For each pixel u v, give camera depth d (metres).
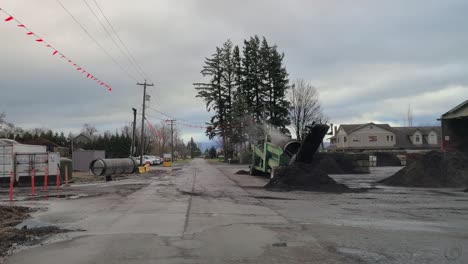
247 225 9.47
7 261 6.48
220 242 7.71
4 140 25.98
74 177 31.95
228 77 70.94
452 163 20.50
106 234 8.52
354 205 13.12
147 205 13.39
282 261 6.39
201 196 16.16
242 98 64.75
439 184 19.80
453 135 25.28
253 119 64.50
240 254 6.82
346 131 82.94
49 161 25.45
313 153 20.83
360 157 32.78
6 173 24.83
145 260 6.46
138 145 84.19
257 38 67.19
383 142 81.38
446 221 10.02
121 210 12.26
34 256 6.75
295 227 9.22
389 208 12.40
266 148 26.86
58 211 12.16
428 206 12.84
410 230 8.84
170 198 15.50
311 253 6.87
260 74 65.69
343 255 6.74
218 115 70.94
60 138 87.12
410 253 6.85
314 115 61.56
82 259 6.55
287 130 63.88
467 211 11.75
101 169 31.17
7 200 15.70
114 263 6.31
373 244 7.51
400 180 20.92
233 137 66.00
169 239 7.98
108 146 79.94
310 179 18.70
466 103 23.59
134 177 31.05
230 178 27.69
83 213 11.68
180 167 53.72
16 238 8.06
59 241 7.87
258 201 14.34
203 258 6.57
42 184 25.08
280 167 20.31
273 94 65.31
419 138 81.81
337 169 31.81
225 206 12.95
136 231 8.82
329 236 8.22
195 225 9.50
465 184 19.44
